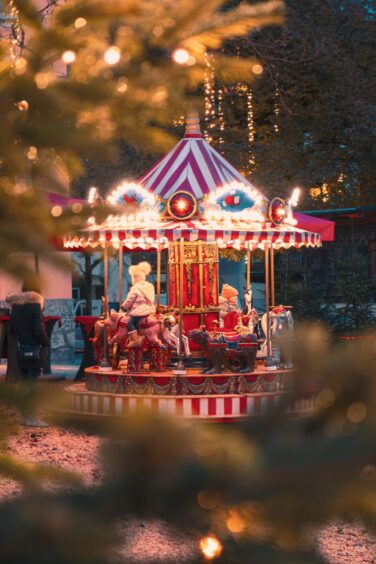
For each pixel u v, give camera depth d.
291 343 0.99
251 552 1.00
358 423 0.93
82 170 1.66
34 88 1.54
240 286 30.92
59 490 1.09
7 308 16.19
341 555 5.09
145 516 1.00
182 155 13.92
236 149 29.06
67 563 0.99
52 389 1.35
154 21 1.86
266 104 31.14
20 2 1.71
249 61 2.01
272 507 0.95
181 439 0.99
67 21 1.77
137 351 13.48
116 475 0.99
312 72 31.55
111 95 1.67
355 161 32.50
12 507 1.03
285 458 0.93
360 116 31.28
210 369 12.96
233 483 0.95
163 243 15.60
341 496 0.92
